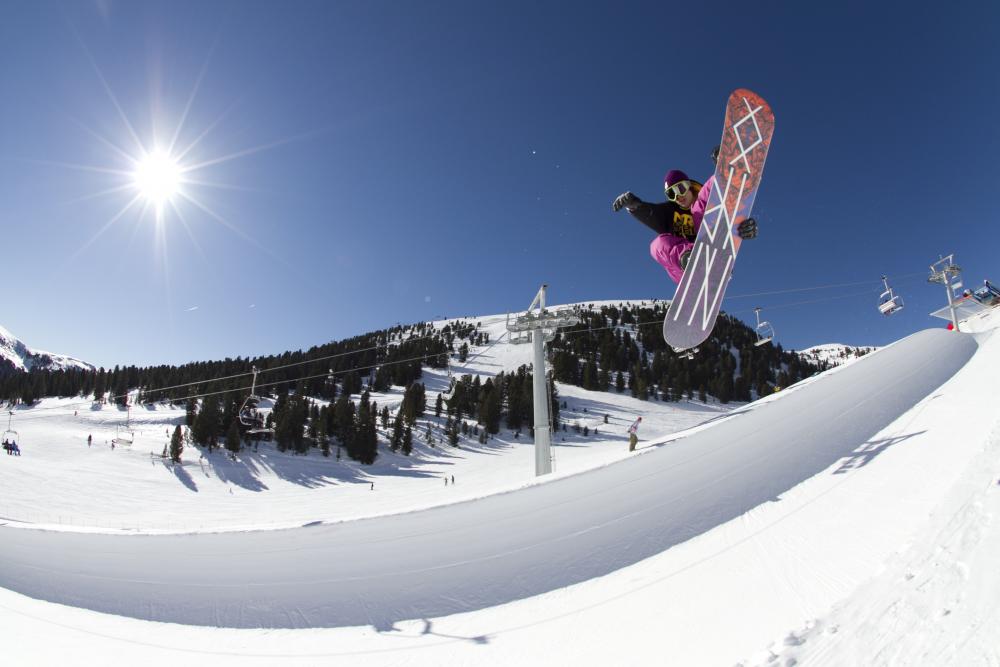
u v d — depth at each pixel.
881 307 21.95
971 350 13.07
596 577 5.71
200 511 31.16
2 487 29.20
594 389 89.06
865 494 5.56
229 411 51.69
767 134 4.97
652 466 9.16
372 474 47.00
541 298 18.89
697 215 5.02
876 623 2.27
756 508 6.22
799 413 10.16
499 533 7.39
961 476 3.36
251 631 6.02
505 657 4.62
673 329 4.93
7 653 5.97
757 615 4.07
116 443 42.66
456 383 78.38
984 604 1.94
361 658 5.05
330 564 7.48
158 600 7.39
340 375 93.06
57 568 9.95
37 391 80.31
